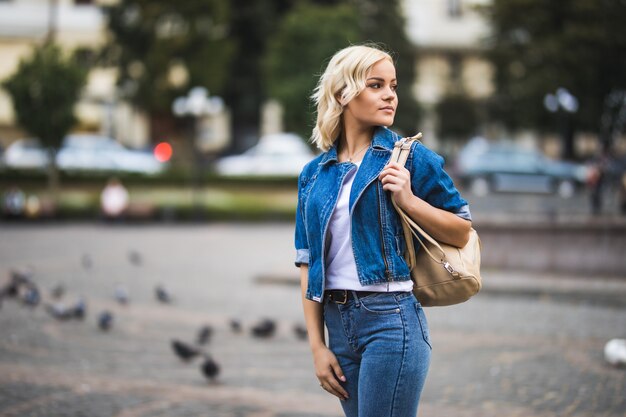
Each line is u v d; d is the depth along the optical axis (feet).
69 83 81.61
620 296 34.73
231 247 58.44
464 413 18.35
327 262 9.77
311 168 10.25
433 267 9.69
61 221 77.66
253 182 96.68
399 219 9.59
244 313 32.42
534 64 61.72
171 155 124.57
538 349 25.35
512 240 42.19
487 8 69.31
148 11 117.19
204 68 118.42
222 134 150.92
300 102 112.47
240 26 143.54
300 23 114.52
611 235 40.52
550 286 36.65
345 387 9.87
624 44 55.31
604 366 22.95
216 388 20.54
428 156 9.54
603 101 59.11
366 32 146.82
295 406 18.85
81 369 22.47
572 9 57.11
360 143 9.94
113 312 32.04
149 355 24.41
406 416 9.43
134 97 122.52
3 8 140.77
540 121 123.34
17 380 21.06
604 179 68.64
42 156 103.09
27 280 36.32
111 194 75.82
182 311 32.60
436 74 168.86
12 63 140.46
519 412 18.42
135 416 17.92
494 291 36.55
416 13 168.25
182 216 78.79
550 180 101.86
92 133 140.67
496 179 102.53
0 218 77.05
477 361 23.73
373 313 9.41
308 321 10.07
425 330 9.60
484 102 147.84
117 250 55.47
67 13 140.77
